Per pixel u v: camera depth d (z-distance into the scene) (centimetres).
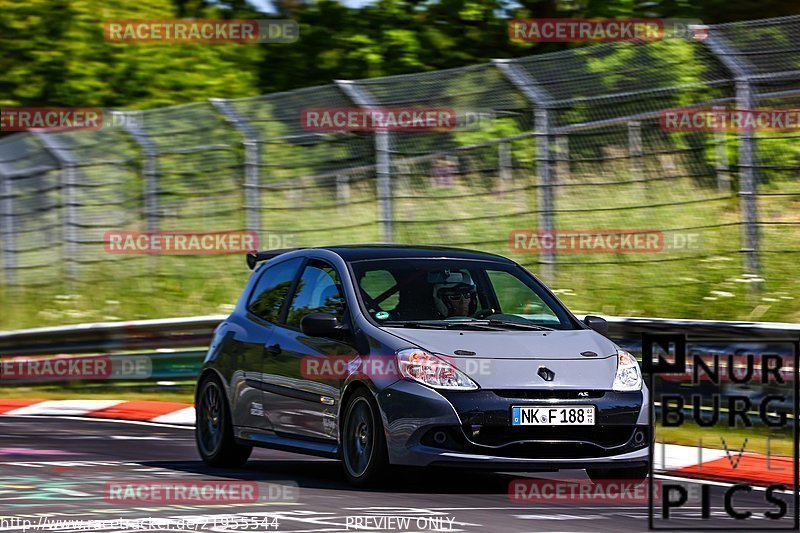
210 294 6488
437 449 2753
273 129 5859
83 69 9012
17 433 4216
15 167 7081
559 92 5112
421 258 3231
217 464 3378
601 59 5016
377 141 5616
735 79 4812
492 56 9062
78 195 6831
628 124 5347
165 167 6431
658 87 4919
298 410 3092
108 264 6888
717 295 5062
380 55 9106
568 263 5297
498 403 2766
